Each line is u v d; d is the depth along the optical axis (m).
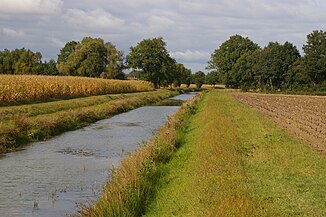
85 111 38.59
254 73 125.06
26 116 31.36
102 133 30.78
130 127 34.59
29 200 14.24
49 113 35.28
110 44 122.69
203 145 19.73
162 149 18.88
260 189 13.00
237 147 19.44
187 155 19.17
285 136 24.11
